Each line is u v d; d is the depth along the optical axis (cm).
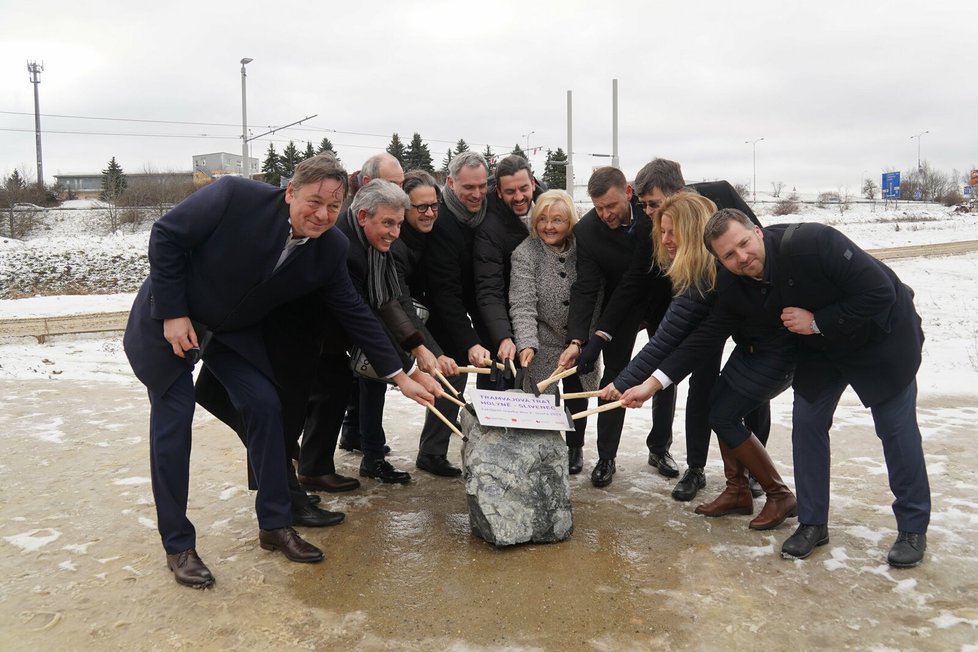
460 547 373
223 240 329
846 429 579
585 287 452
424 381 400
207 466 507
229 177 339
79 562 359
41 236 3278
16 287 2169
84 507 431
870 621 298
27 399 727
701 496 445
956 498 425
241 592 328
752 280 358
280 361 387
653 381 386
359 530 395
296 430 398
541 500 372
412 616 307
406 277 452
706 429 442
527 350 438
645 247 429
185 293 328
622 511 421
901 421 346
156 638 293
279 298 349
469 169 438
